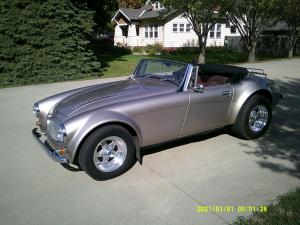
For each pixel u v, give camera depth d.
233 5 17.36
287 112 6.92
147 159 4.56
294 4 16.98
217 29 31.34
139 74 5.19
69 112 3.92
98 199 3.58
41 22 11.57
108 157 3.91
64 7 12.19
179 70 4.56
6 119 6.83
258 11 17.06
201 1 16.03
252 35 18.14
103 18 23.30
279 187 3.72
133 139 4.10
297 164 4.34
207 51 28.19
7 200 3.59
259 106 5.19
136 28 35.31
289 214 3.10
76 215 3.29
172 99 4.24
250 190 3.68
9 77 11.30
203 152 4.78
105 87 4.71
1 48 11.01
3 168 4.40
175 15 28.69
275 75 11.83
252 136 5.20
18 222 3.19
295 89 9.23
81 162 3.80
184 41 30.70
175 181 3.94
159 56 24.61
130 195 3.64
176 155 4.68
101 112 3.75
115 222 3.17
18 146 5.21
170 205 3.43
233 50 30.19
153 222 3.15
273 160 4.47
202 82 5.27
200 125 4.68
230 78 5.01
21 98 8.98
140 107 3.99
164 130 4.30
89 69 12.83
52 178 4.09
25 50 11.44
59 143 3.74
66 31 12.12
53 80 11.92
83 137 3.60
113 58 22.23
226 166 4.31
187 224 3.11
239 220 3.12
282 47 26.80
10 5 11.17
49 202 3.54
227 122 5.02
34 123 6.53
